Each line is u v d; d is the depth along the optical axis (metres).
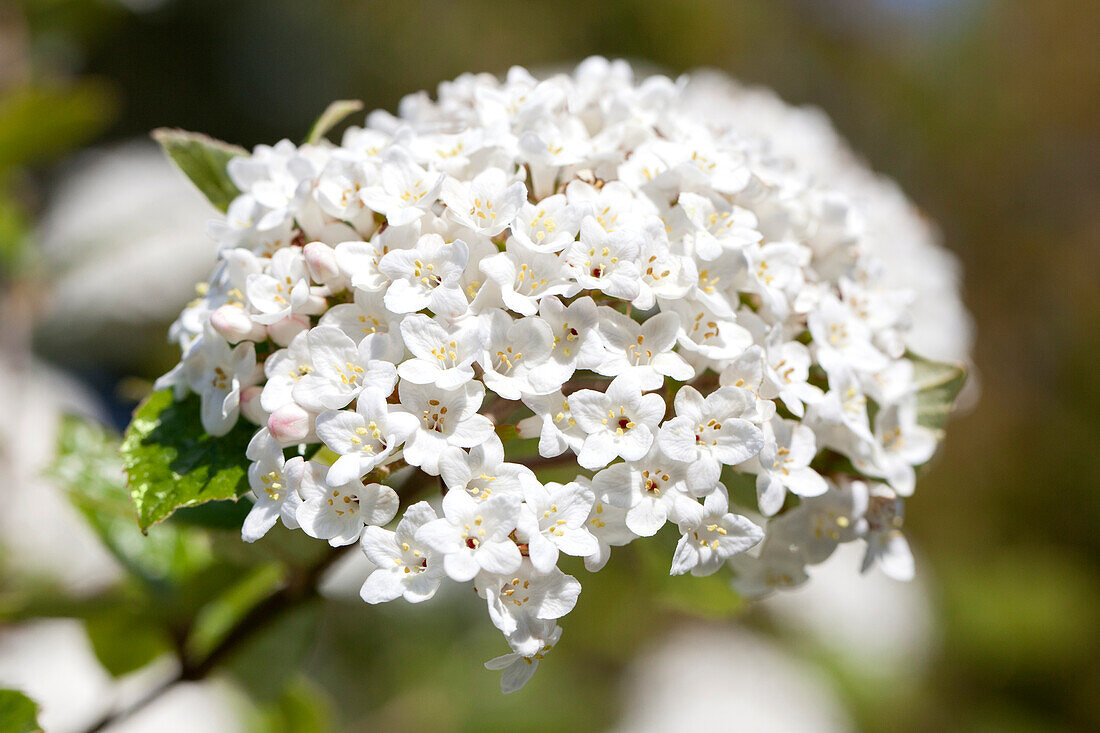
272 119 1.31
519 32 1.30
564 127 0.37
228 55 1.29
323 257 0.35
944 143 1.34
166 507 0.35
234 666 0.40
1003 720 0.96
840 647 0.82
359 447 0.34
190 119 1.28
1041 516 1.16
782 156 0.44
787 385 0.36
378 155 0.36
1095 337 1.20
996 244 1.31
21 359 0.60
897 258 0.45
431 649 0.74
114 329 0.79
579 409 0.34
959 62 1.34
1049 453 1.18
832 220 0.38
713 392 0.35
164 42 1.24
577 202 0.35
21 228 0.60
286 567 0.38
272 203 0.36
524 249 0.35
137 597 0.40
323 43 1.29
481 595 0.33
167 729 0.52
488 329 0.34
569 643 0.77
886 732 0.83
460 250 0.34
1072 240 1.28
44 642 0.55
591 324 0.34
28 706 0.37
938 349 0.47
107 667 0.41
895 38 1.38
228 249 0.36
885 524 0.37
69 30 0.68
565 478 0.38
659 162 0.36
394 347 0.34
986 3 1.34
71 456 0.40
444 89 0.39
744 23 1.34
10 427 0.57
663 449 0.34
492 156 0.36
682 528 0.34
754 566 0.37
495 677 0.75
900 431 0.37
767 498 0.35
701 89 0.51
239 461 0.35
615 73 0.39
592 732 0.77
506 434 0.35
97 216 0.74
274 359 0.35
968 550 1.12
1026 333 1.27
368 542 0.33
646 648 0.81
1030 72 1.30
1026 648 0.98
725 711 0.73
